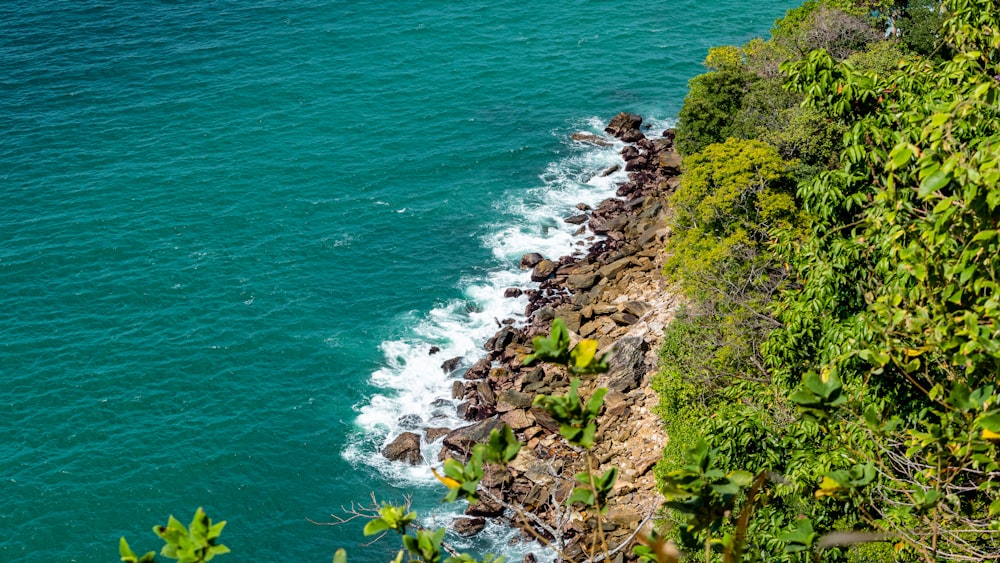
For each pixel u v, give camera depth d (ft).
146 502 187.93
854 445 61.31
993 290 44.91
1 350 224.74
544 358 25.57
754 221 191.52
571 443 25.98
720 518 28.48
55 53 374.22
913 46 233.55
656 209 270.05
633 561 154.10
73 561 176.65
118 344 227.61
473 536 174.09
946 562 52.26
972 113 54.60
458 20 403.54
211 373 220.23
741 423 82.74
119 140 316.19
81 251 259.80
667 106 342.64
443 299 247.09
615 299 235.81
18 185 289.12
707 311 173.88
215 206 281.33
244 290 247.70
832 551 66.59
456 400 213.25
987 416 32.32
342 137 320.29
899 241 60.44
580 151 315.99
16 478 191.42
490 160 310.65
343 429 206.59
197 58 371.56
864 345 54.39
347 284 252.01
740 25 401.49
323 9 413.59
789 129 203.31
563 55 377.30
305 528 182.91
